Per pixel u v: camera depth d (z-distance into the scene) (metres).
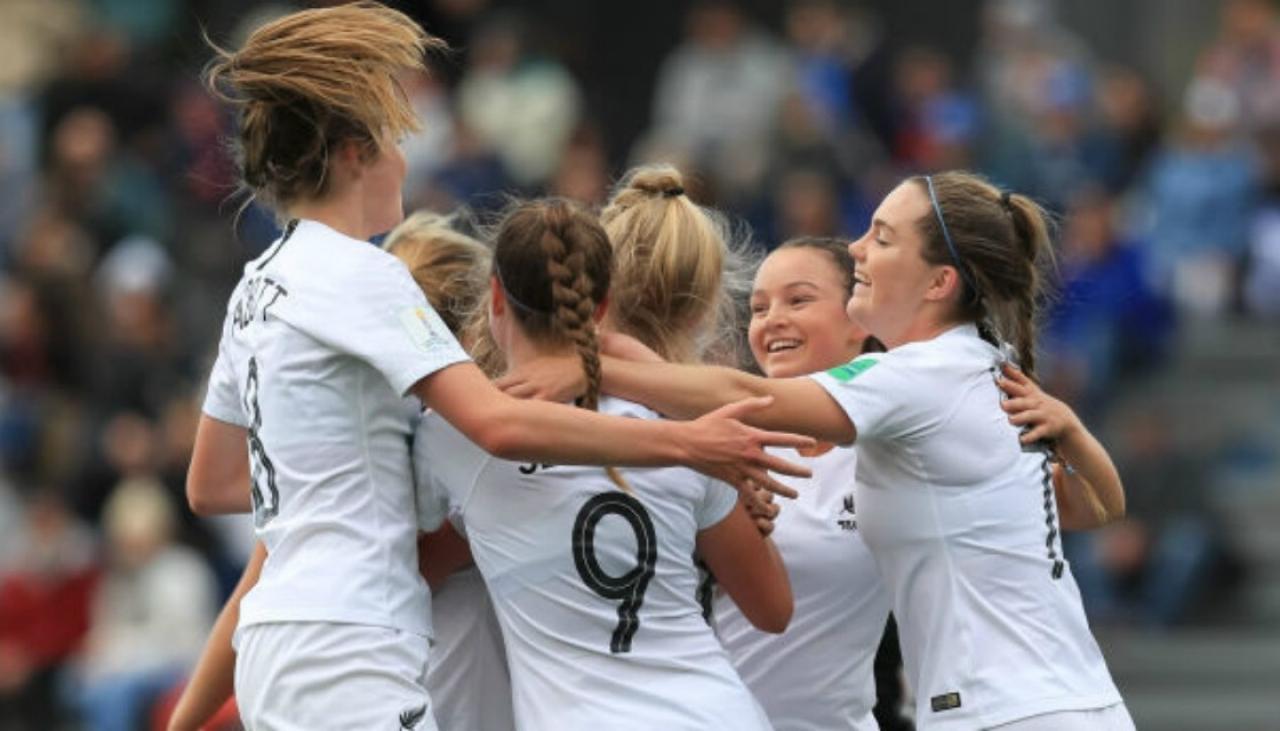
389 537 17.39
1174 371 52.75
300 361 17.39
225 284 52.91
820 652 19.58
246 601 17.53
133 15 65.00
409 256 20.20
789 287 19.95
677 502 17.53
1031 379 19.16
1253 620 46.09
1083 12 66.81
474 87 59.19
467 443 17.47
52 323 49.62
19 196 55.16
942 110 56.56
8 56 65.19
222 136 30.69
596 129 62.00
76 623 45.22
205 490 18.59
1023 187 52.62
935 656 18.30
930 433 18.19
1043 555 18.41
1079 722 17.89
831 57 57.84
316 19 17.83
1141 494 46.16
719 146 55.88
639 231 18.58
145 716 42.16
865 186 53.88
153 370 49.50
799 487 19.73
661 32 71.50
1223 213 55.72
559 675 17.33
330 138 17.75
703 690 17.31
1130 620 45.72
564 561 17.31
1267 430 51.22
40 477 47.28
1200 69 63.88
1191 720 43.34
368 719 16.95
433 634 17.75
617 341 18.05
